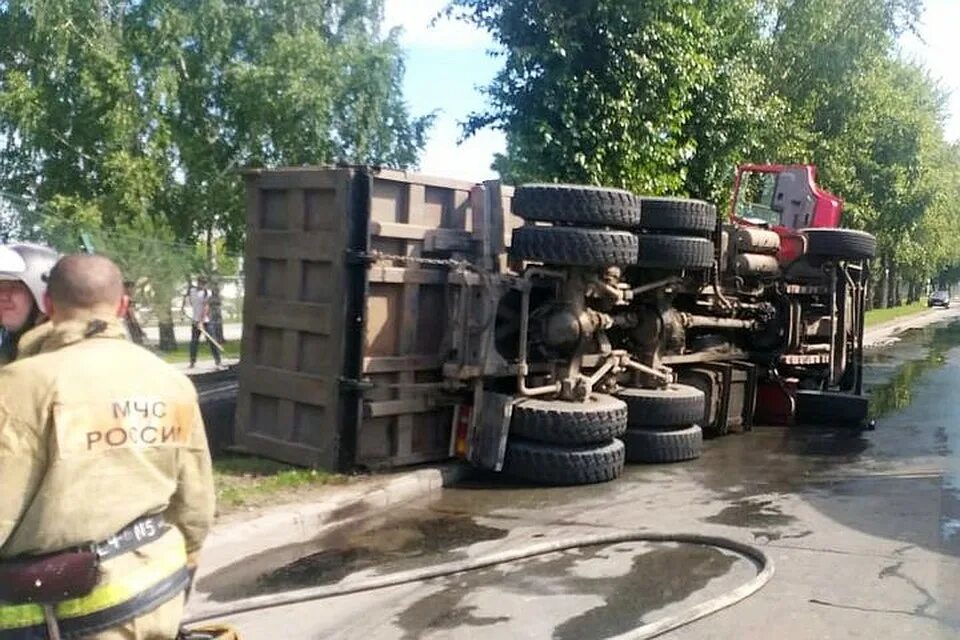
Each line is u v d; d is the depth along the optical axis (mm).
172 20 26906
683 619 5055
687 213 9938
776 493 8281
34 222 17984
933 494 8258
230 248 28156
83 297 2797
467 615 5223
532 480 8586
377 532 6938
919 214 42719
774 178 14867
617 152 15125
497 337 8844
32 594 2562
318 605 5355
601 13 14602
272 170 8500
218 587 5676
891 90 35125
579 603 5434
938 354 25953
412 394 8445
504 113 15078
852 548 6543
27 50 27047
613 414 8641
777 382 12266
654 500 7992
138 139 26984
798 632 4965
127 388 2721
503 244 8812
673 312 10531
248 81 26938
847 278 12688
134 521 2709
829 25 24609
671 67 15375
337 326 8031
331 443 8094
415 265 8383
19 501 2561
